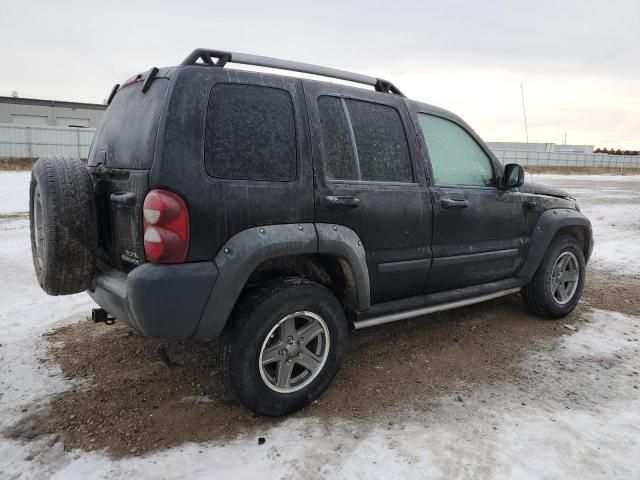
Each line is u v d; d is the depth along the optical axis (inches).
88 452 102.7
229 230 106.0
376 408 122.3
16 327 170.2
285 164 115.6
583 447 107.2
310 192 118.1
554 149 2317.9
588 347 164.1
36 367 140.3
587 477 97.3
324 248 118.3
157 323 100.4
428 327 179.5
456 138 159.5
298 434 110.2
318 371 121.2
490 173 167.0
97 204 121.6
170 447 104.9
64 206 110.2
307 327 119.0
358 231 127.6
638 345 166.6
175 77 105.1
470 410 122.1
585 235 202.4
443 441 108.2
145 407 120.5
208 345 155.8
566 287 193.3
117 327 171.0
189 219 101.0
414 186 141.2
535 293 183.2
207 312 104.3
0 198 554.9
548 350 161.0
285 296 112.1
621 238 374.9
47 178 111.0
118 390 128.2
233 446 105.5
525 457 103.0
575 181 1321.4
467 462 101.0
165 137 100.4
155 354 149.6
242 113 111.5
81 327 170.9
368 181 131.7
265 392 112.7
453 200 148.9
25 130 1353.3
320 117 124.8
